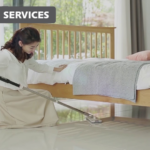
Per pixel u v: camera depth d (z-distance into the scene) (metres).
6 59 2.49
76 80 2.75
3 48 2.59
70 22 4.68
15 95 2.59
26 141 2.16
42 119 2.69
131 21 5.14
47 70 2.84
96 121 2.77
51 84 2.98
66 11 4.63
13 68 2.54
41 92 2.72
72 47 4.71
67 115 3.38
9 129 2.53
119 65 2.57
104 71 2.60
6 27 4.14
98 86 2.62
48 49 4.51
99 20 4.97
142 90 2.40
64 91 2.92
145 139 2.27
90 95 2.72
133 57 3.74
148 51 3.63
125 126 2.76
